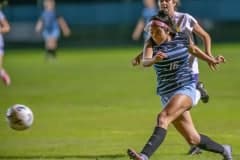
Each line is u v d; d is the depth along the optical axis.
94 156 33.72
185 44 28.84
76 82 70.62
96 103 53.50
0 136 39.34
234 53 105.44
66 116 46.88
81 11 135.38
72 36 135.38
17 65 94.00
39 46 132.12
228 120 44.53
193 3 133.62
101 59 102.62
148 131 40.62
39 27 101.69
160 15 28.98
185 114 29.48
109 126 42.47
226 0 133.50
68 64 94.56
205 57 29.09
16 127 30.69
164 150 34.59
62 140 38.16
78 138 38.69
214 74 75.94
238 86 64.44
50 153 34.59
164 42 28.58
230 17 133.75
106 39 135.38
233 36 134.00
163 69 28.92
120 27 135.25
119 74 79.25
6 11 131.38
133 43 134.88
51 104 53.25
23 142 37.66
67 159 33.06
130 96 57.88
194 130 29.72
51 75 78.75
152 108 50.19
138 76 76.62
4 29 58.97
